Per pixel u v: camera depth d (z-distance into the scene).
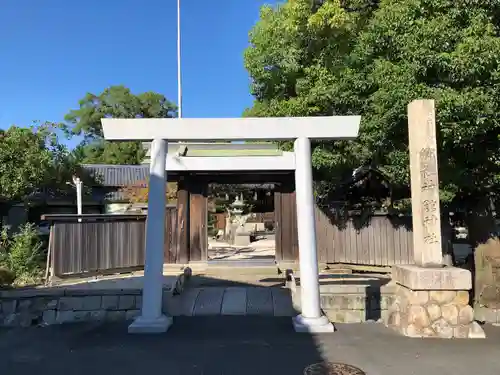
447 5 6.66
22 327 6.82
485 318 7.43
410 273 6.21
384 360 5.09
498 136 6.72
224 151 13.65
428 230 6.39
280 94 10.09
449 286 6.09
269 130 6.62
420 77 6.86
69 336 6.23
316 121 6.62
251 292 8.49
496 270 8.21
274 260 13.33
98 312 7.24
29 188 14.59
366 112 8.32
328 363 5.00
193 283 10.09
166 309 7.59
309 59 9.52
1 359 5.24
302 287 6.60
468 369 4.77
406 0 7.13
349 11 9.25
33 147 14.32
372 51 7.87
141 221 10.37
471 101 6.07
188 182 13.18
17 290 7.54
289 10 9.27
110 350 5.54
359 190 13.29
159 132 6.64
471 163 7.61
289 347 5.62
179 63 18.23
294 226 13.05
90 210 24.72
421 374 4.63
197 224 13.09
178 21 18.36
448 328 6.06
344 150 9.45
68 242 8.94
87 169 25.20
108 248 9.69
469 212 8.98
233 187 24.95
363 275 10.80
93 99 40.03
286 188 13.13
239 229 21.42
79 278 9.04
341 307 7.44
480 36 6.36
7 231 12.16
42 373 4.76
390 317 6.81
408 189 11.23
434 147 6.38
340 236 12.48
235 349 5.55
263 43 9.97
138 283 8.20
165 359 5.18
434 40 6.47
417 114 6.47
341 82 8.52
